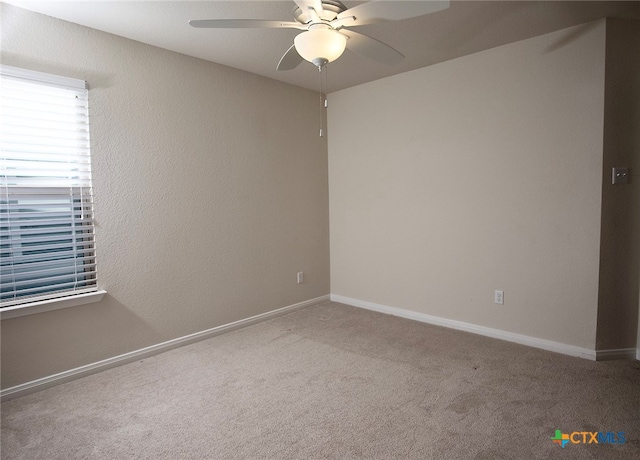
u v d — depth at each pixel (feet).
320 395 7.38
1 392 7.25
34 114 7.51
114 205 8.64
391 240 12.23
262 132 11.64
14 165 7.30
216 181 10.53
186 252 9.96
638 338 8.70
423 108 11.12
